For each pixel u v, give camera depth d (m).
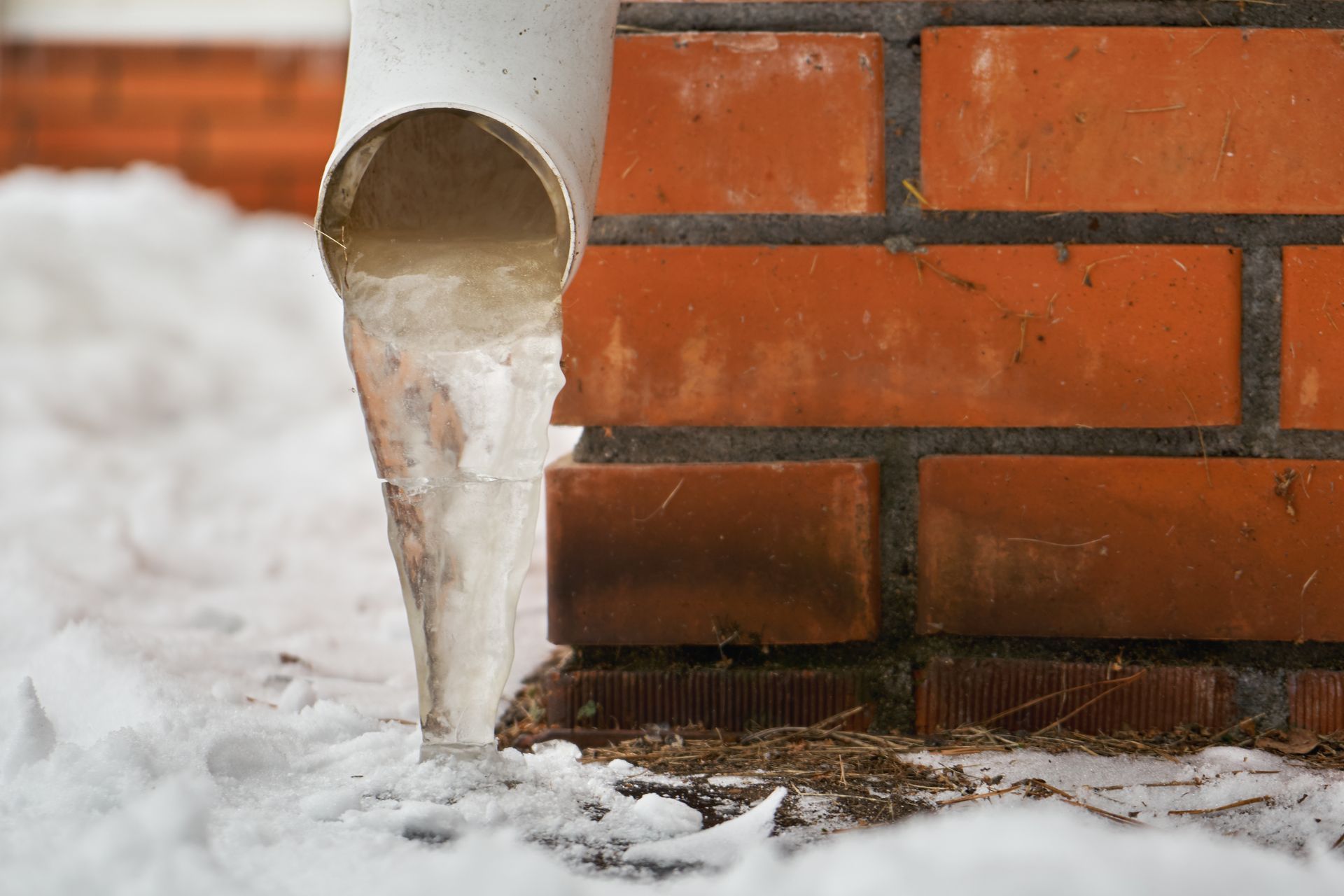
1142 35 2.14
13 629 2.21
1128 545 2.15
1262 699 2.15
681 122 2.15
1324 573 2.14
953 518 2.16
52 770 2.03
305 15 4.24
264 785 2.06
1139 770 2.10
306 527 2.55
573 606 2.17
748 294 2.16
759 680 2.17
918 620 2.16
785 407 2.16
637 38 2.15
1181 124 2.14
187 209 4.17
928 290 2.15
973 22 2.14
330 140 4.23
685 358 2.16
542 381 2.06
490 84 2.04
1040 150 2.14
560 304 2.07
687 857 2.02
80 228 3.93
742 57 2.15
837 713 2.17
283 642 2.29
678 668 2.17
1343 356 2.14
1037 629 2.16
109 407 3.14
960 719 2.16
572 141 2.06
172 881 1.97
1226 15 2.14
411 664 2.27
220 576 2.43
